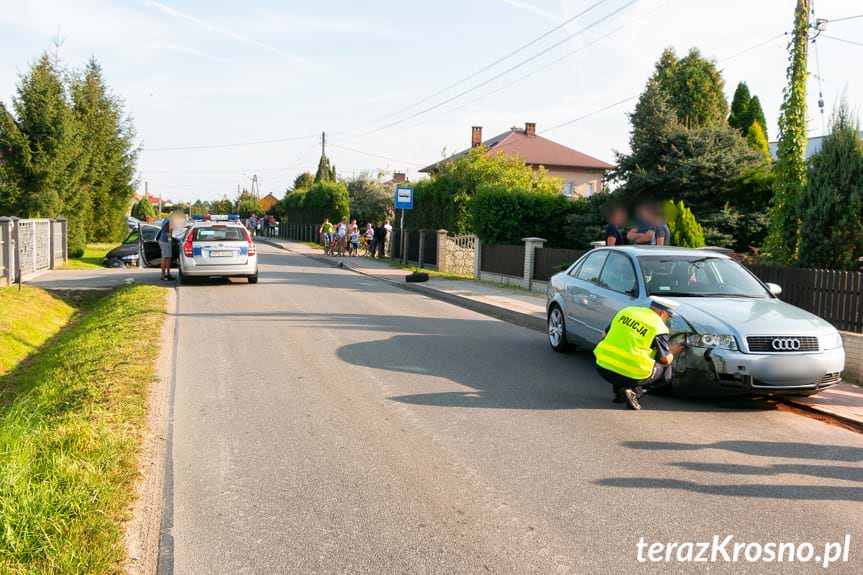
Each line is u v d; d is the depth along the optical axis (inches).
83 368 315.9
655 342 253.3
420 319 502.6
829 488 186.5
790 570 142.7
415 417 248.4
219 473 192.9
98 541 141.5
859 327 347.9
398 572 139.3
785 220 506.6
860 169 427.2
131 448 201.8
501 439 224.5
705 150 740.0
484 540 153.6
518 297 657.0
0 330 428.8
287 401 268.4
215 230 695.7
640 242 531.8
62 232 910.4
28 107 985.5
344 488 182.7
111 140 1296.8
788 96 506.9
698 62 1037.2
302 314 507.5
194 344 384.2
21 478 160.9
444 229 1092.5
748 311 276.7
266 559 144.5
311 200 2032.5
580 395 285.1
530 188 1108.5
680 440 226.2
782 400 283.9
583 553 148.1
